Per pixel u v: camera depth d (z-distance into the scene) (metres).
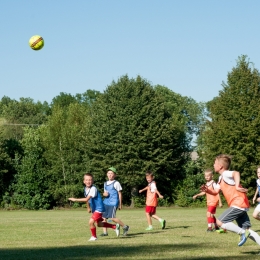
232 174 10.31
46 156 58.84
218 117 53.41
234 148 51.59
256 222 20.81
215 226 16.38
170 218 25.83
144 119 53.00
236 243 11.92
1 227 19.77
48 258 9.41
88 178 13.44
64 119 61.81
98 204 13.59
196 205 55.72
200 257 9.27
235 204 10.27
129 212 40.00
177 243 12.05
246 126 51.38
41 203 56.25
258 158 50.75
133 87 54.41
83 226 20.22
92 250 10.73
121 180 53.09
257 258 9.06
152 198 17.22
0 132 60.53
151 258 9.21
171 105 80.88
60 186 57.84
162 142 54.12
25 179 55.91
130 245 11.70
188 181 56.22
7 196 56.34
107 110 54.34
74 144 59.16
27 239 14.16
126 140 52.81
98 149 54.00
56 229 18.39
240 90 52.62
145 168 52.22
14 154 59.69
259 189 17.73
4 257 9.64
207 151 54.25
